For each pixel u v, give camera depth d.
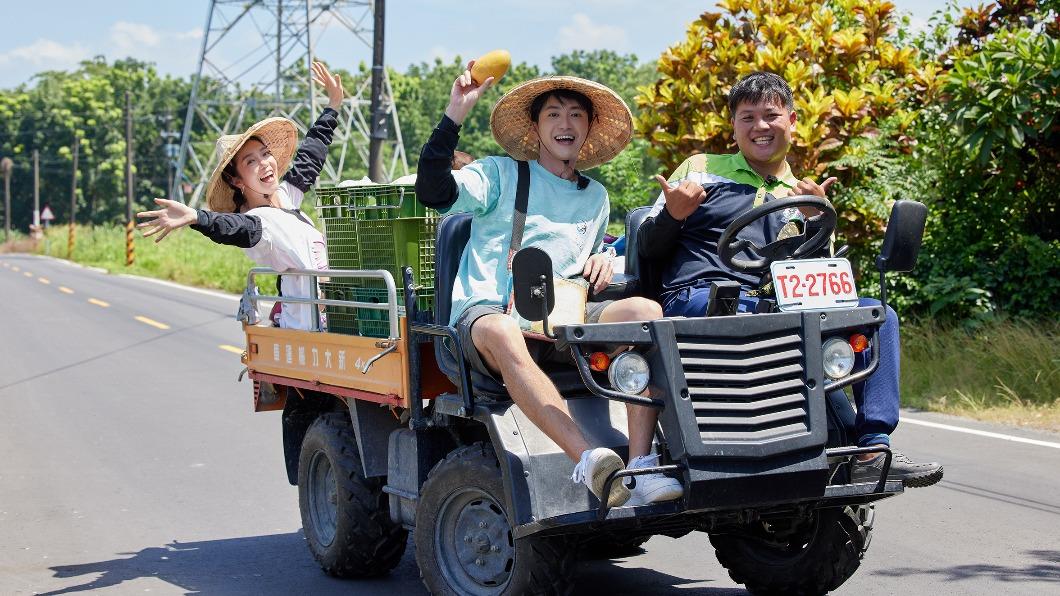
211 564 6.47
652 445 4.54
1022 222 12.34
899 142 12.29
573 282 4.91
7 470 9.03
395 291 5.28
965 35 13.46
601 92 5.37
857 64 12.52
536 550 4.57
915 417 10.11
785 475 4.27
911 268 4.75
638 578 6.10
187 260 39.41
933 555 6.29
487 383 4.86
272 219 6.54
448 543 5.10
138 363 15.79
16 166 104.19
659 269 5.46
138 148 108.94
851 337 4.56
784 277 4.50
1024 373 10.47
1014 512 7.11
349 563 6.03
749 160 5.45
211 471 8.91
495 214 5.23
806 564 5.25
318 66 7.78
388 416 5.92
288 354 6.47
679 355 4.23
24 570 6.36
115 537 7.07
